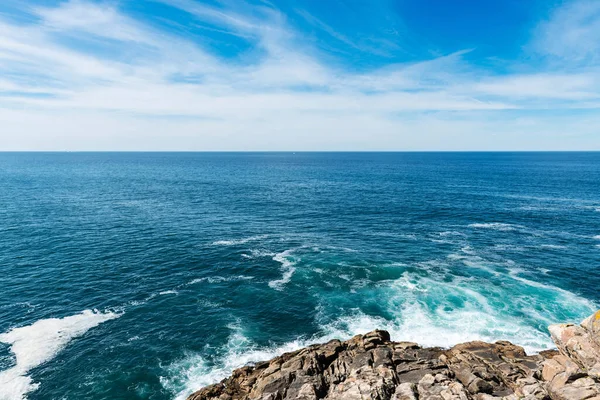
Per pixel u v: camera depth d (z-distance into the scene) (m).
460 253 47.16
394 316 31.33
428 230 58.81
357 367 22.38
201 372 24.75
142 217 66.38
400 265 42.75
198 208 76.06
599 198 88.38
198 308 33.06
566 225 61.62
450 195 94.06
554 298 34.22
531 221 64.69
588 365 16.72
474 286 36.91
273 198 89.88
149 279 38.97
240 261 44.22
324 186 114.69
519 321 30.22
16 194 88.38
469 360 23.16
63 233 54.44
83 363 25.38
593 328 17.81
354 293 35.69
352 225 62.16
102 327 29.77
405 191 102.19
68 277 38.91
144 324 30.36
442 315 31.38
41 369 24.67
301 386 20.45
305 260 44.53
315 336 28.81
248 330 29.61
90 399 22.30
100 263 43.00
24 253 45.41
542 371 19.70
